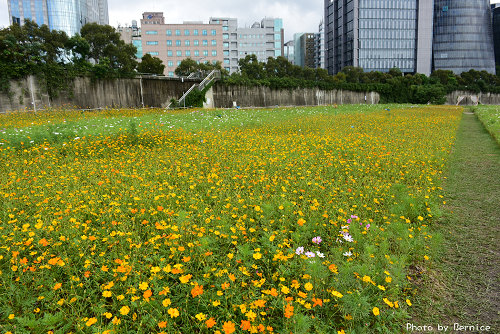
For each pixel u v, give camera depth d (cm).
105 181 546
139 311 235
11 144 834
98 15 10325
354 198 481
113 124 1391
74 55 2848
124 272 267
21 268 285
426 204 472
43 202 436
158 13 10475
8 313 241
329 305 258
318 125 1488
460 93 7469
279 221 391
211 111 2733
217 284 259
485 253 362
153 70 4375
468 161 842
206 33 8206
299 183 551
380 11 9288
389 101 6956
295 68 6028
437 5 9494
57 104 2592
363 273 266
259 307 246
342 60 10262
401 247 339
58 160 743
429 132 1234
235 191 495
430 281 311
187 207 437
